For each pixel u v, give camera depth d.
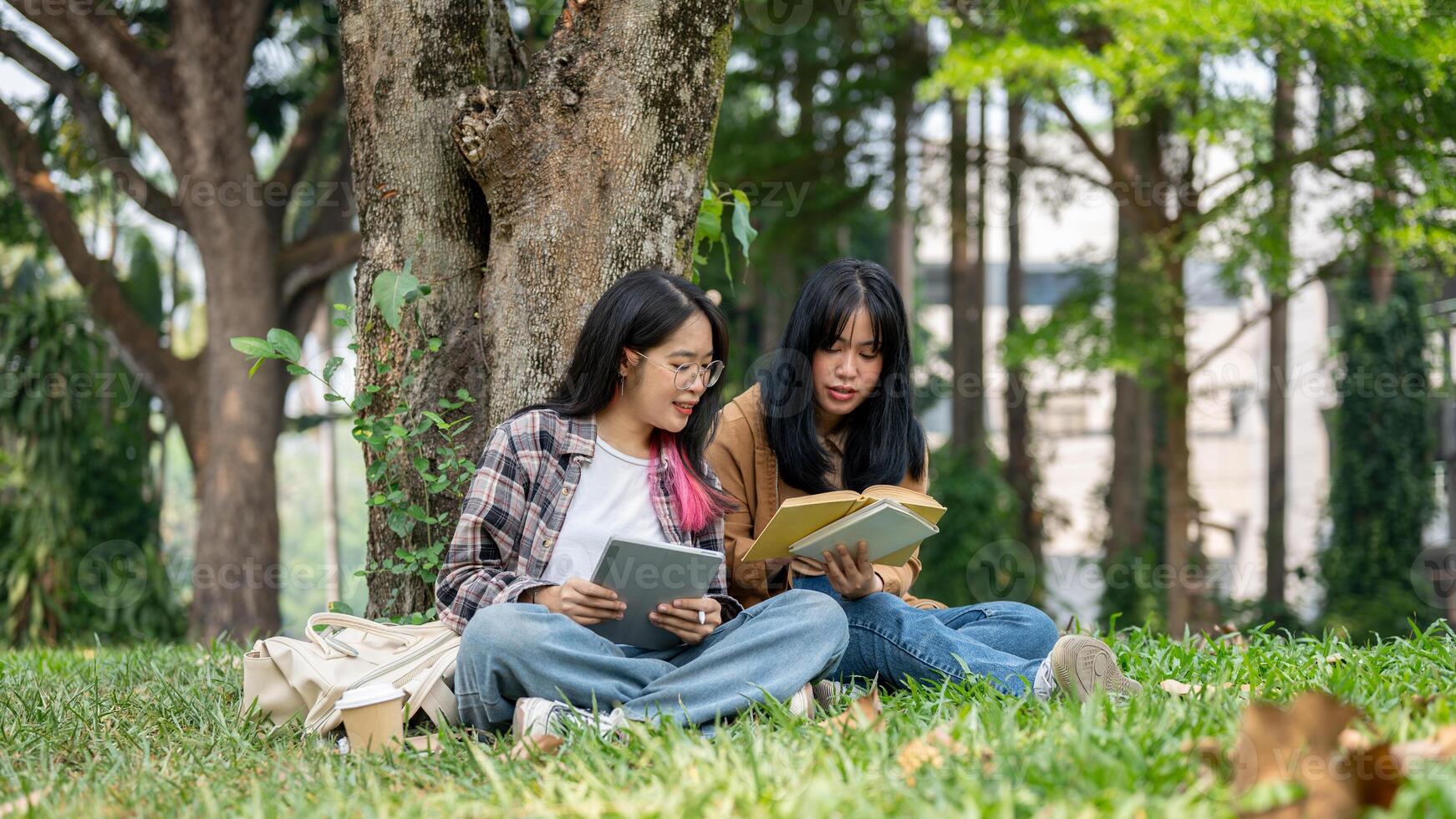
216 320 11.16
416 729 2.73
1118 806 1.69
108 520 10.84
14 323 10.46
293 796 2.13
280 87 12.35
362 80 3.73
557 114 3.53
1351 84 9.68
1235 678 2.96
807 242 13.66
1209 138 10.59
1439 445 14.56
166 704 3.32
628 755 2.24
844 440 3.42
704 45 3.61
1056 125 12.91
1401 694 2.64
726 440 3.32
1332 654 3.30
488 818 1.94
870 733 2.22
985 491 14.30
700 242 4.23
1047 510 15.74
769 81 13.20
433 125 3.69
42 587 10.33
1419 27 8.38
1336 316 17.23
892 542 2.91
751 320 15.62
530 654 2.54
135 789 2.27
